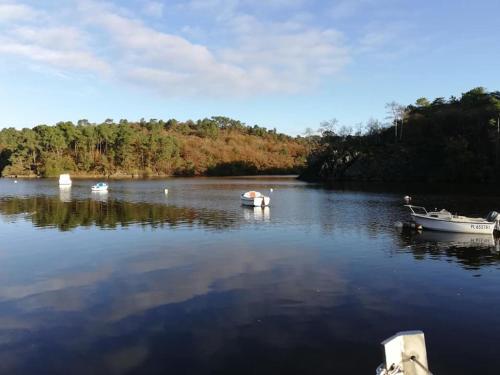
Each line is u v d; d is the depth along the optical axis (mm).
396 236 34188
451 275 22750
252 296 19312
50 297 19469
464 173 108125
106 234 35375
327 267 24438
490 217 35531
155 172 179875
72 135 169125
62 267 24656
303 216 46875
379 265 24875
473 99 134125
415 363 9508
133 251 28688
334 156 138875
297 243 31453
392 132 140500
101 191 85375
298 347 14250
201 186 107125
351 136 151250
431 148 120812
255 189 93875
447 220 35750
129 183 122938
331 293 19719
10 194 79312
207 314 17188
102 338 15125
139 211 51906
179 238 33469
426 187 96188
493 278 22203
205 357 13648
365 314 17141
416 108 150375
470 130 115500
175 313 17328
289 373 12656
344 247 29969
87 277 22594
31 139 160000
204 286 20828
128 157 173375
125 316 17094
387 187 97750
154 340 14914
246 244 31062
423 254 27719
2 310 17922
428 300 18781
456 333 15375
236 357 13633
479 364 13172
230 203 61781
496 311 17484
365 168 129250
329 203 61906
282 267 24438
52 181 132125
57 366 13242
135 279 22109
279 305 18141
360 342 14594
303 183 121000
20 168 157625
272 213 49719
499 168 101625
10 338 15227
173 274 22969
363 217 45812
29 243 31594
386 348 9234
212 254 27734
